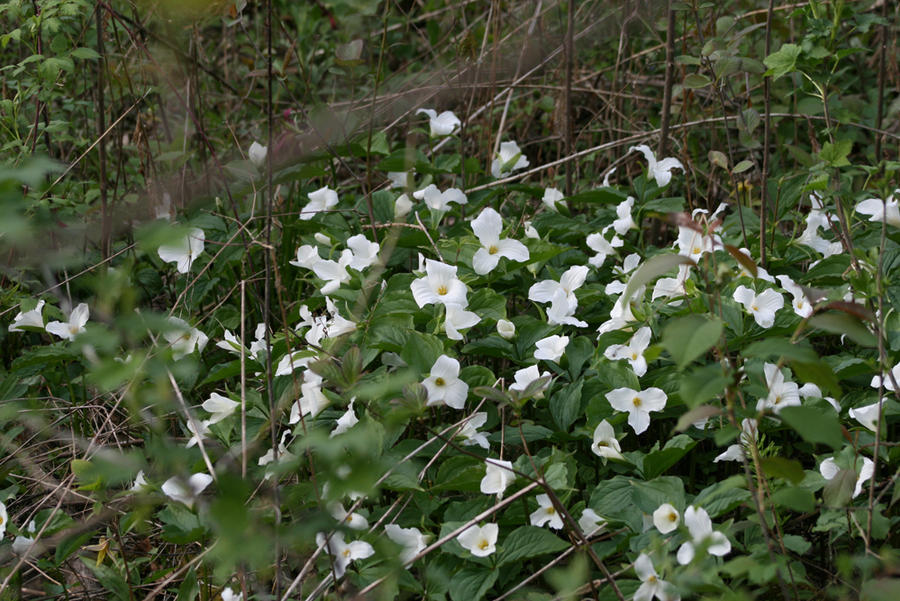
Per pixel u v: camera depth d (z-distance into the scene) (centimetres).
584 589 574
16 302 639
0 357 652
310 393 596
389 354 605
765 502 575
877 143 667
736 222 643
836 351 630
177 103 689
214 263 653
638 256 633
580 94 735
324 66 751
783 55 627
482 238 622
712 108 697
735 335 608
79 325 624
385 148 666
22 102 658
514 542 584
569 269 628
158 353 585
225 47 748
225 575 580
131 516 588
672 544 578
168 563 609
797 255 641
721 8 700
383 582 575
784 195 648
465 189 664
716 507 577
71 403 632
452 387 595
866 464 584
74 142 666
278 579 575
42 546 591
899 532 592
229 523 538
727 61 628
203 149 666
